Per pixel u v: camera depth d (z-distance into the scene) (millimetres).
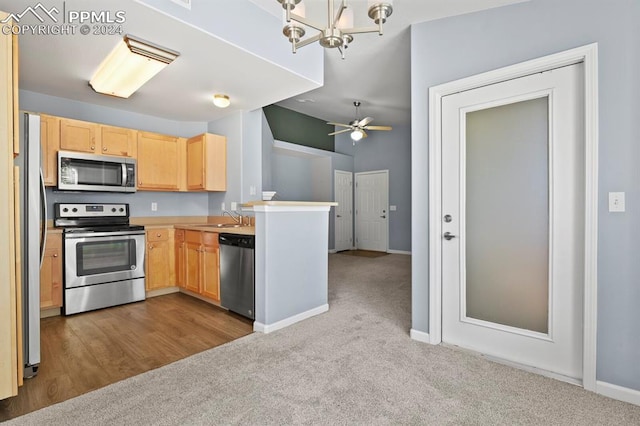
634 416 1668
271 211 2783
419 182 2621
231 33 2381
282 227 2883
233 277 3131
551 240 2080
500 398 1821
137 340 2600
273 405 1751
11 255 1705
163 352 2389
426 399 1811
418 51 2623
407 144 7305
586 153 1893
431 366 2182
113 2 1878
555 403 1775
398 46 3209
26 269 2008
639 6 1746
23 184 1999
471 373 2092
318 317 3141
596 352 1880
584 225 1924
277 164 6816
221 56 2566
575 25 1939
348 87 4613
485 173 2352
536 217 2152
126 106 3865
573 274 2008
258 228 2811
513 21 2176
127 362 2232
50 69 2799
